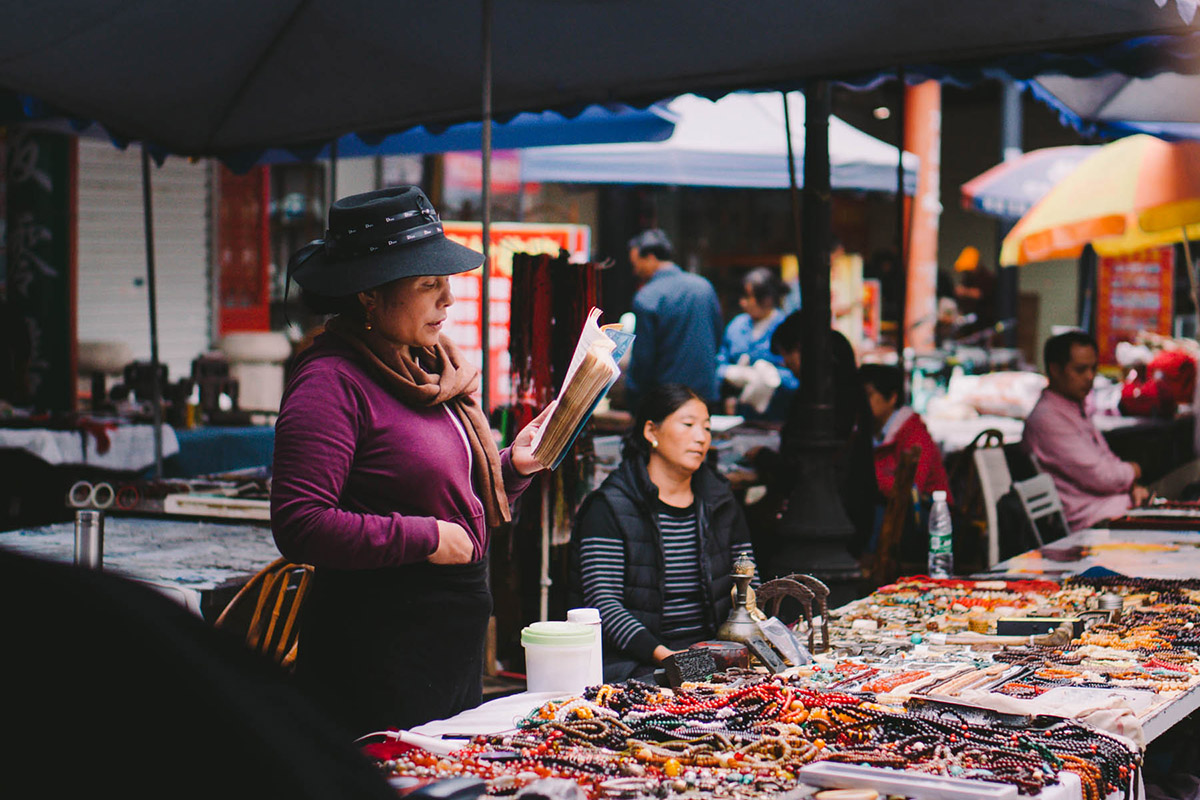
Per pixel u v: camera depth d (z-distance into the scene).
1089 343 6.55
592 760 2.32
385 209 2.73
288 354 9.34
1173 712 2.84
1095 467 6.48
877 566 5.46
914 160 9.64
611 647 3.81
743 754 2.35
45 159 7.88
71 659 1.00
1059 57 4.71
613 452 6.13
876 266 14.59
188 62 5.43
